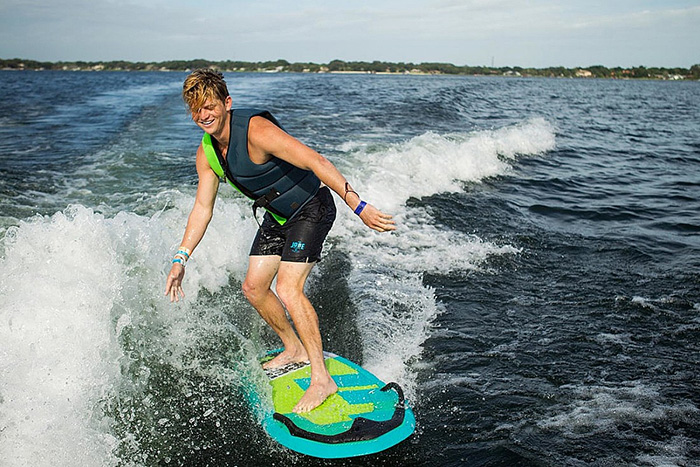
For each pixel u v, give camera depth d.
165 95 21.22
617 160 12.89
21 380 2.88
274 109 15.85
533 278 5.37
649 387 3.58
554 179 10.22
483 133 12.95
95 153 9.12
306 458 2.89
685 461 2.88
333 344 4.04
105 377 3.12
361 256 5.59
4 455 2.60
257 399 3.27
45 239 3.61
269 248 3.32
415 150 9.66
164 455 2.82
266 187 3.06
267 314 3.46
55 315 3.16
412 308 4.61
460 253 5.89
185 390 3.30
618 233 6.99
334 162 8.23
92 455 2.72
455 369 3.74
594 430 3.12
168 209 5.85
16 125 12.45
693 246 6.53
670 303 4.88
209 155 3.01
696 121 23.58
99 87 28.69
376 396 3.30
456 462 2.88
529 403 3.38
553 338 4.20
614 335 4.28
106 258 3.68
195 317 3.98
